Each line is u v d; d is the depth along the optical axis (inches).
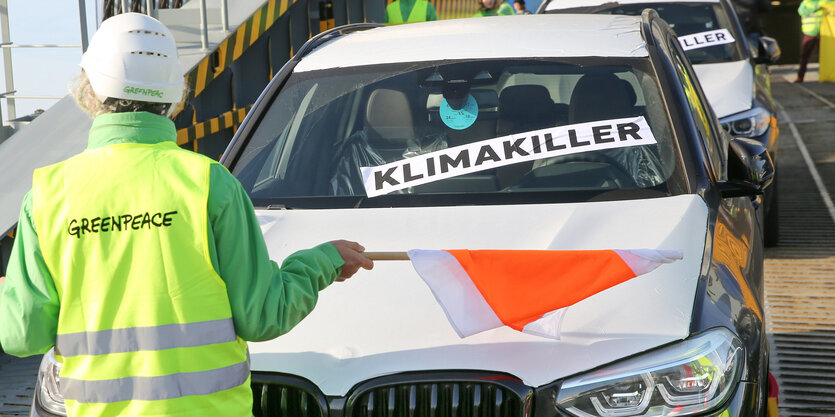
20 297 73.0
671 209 112.2
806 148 413.7
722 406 87.7
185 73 238.8
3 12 243.0
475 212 114.9
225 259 73.1
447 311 88.6
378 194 124.3
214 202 72.0
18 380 181.0
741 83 261.6
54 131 233.8
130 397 72.7
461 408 87.4
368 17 375.6
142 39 74.2
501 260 91.0
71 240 72.2
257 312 73.7
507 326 91.0
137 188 72.3
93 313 72.5
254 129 138.9
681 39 285.9
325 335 93.1
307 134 137.4
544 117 132.8
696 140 126.1
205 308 72.2
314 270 79.8
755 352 95.7
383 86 138.9
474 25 156.4
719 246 107.3
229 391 74.2
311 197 125.3
